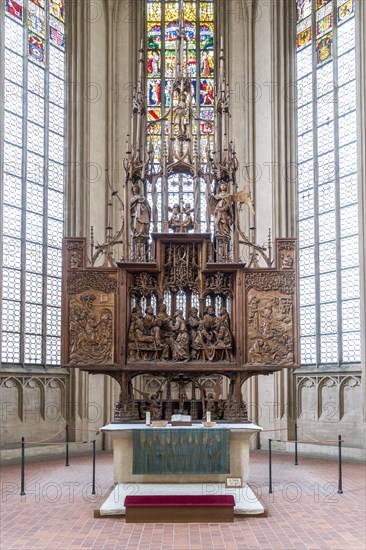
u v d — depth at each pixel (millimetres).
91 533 9570
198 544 8969
